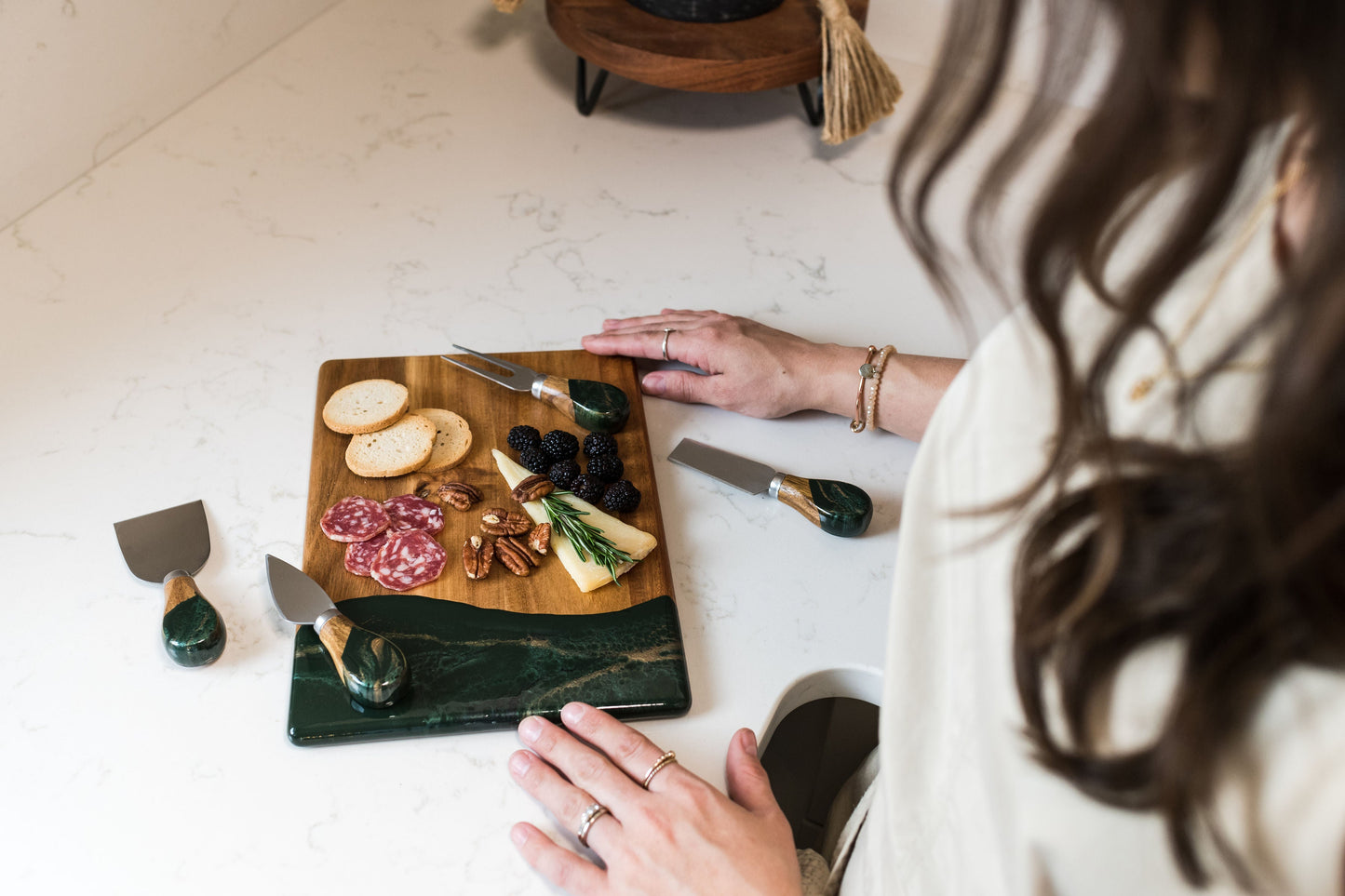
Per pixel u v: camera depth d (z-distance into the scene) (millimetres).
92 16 1228
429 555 859
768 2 1364
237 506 923
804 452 1008
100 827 706
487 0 1700
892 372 983
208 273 1163
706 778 756
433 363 1048
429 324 1122
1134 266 407
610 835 673
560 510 873
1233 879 376
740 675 821
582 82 1439
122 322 1094
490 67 1556
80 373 1034
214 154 1339
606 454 936
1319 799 342
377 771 747
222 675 798
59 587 848
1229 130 280
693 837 658
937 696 550
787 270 1231
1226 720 340
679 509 946
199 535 887
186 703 777
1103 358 347
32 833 700
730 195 1348
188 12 1365
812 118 1481
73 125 1245
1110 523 356
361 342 1096
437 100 1478
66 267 1153
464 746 763
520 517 885
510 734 771
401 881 690
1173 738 350
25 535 883
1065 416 364
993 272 355
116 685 785
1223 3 269
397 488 920
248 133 1379
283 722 771
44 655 800
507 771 751
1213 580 335
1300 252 285
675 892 639
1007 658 465
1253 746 349
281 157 1344
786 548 921
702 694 807
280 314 1119
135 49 1302
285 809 723
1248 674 332
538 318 1139
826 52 1281
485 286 1178
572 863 676
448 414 988
